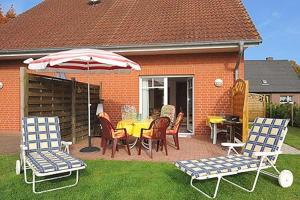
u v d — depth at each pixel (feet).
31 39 43.19
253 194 15.48
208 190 16.17
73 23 47.55
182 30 38.34
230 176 18.60
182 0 50.39
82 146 30.01
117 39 38.70
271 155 16.57
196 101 37.11
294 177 18.40
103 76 40.01
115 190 16.02
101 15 49.11
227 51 35.78
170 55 37.63
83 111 34.53
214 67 36.52
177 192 15.74
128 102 39.32
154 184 17.02
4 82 42.86
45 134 19.92
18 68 42.45
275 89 115.24
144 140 29.30
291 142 33.86
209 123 32.96
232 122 26.94
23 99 22.40
